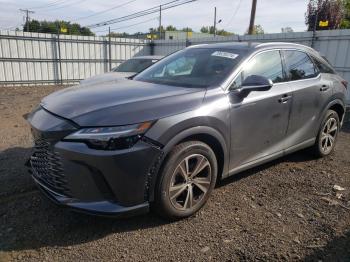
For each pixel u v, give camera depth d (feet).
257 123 11.84
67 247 8.86
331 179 13.93
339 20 51.42
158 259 8.49
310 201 11.86
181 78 12.15
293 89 13.32
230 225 10.11
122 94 10.17
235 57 12.10
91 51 58.08
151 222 10.14
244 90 11.02
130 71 30.86
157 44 62.69
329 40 33.37
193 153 9.93
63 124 8.81
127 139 8.57
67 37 54.70
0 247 8.73
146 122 8.88
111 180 8.63
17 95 40.29
